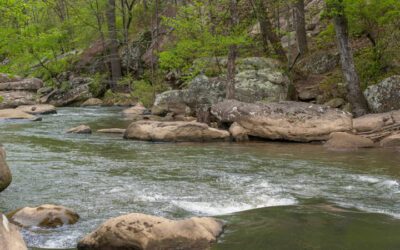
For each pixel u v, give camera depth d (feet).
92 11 115.85
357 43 73.92
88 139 49.85
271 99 64.69
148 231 17.94
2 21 54.80
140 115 75.20
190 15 74.59
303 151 42.37
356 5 56.34
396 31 61.46
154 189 28.14
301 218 21.80
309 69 74.08
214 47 69.87
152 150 42.75
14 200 25.88
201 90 69.31
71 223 21.53
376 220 21.53
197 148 44.11
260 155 40.22
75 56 121.90
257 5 76.84
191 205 24.57
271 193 27.14
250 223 21.02
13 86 103.24
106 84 109.50
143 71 111.04
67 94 103.19
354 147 43.93
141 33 116.98
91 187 28.66
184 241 17.94
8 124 63.41
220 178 31.19
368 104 55.93
